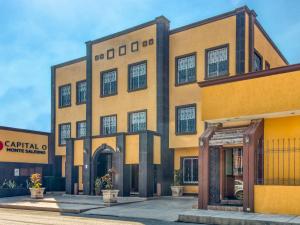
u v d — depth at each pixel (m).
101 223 14.10
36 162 31.56
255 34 24.61
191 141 24.91
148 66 27.22
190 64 25.80
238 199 17.95
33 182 25.47
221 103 16.97
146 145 23.80
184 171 25.48
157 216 15.95
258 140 15.72
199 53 25.27
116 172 25.03
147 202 21.59
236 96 16.53
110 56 29.97
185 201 21.95
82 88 32.94
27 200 24.08
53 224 13.86
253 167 15.06
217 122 17.88
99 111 30.25
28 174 30.52
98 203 20.75
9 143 29.02
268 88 15.61
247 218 13.38
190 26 25.94
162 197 24.08
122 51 29.14
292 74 15.04
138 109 27.48
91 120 30.73
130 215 16.41
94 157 26.62
